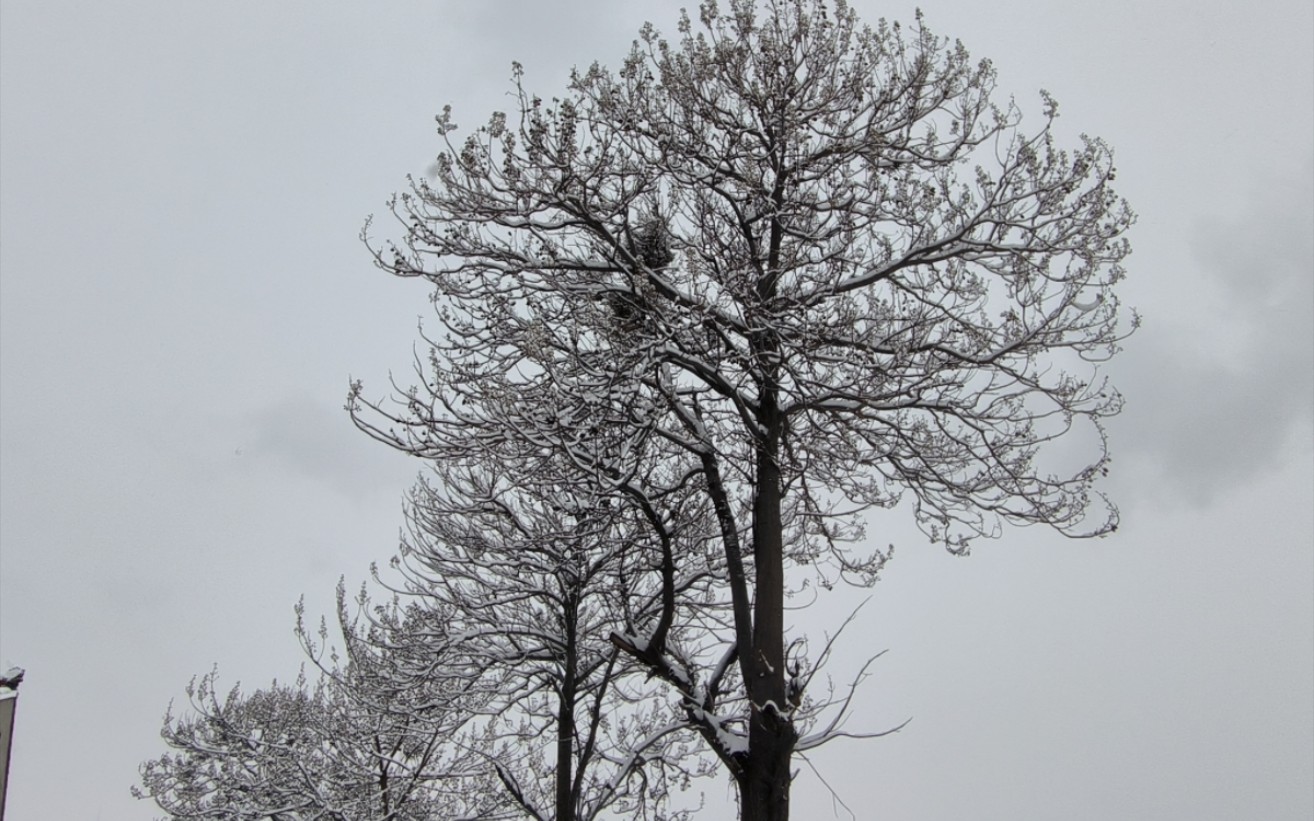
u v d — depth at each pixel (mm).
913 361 11250
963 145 11430
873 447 11672
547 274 11156
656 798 15672
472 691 15211
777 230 11383
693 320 10812
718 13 11625
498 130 10711
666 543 11062
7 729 11320
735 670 15961
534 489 14180
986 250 11031
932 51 11523
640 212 11695
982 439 11312
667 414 12250
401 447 10922
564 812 15148
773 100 11086
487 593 16391
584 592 15977
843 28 11672
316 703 22703
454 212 11195
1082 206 11070
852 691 10914
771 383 11148
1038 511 11344
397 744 19000
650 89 11273
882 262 11297
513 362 11344
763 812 10258
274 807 20625
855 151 11156
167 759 23297
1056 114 11117
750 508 13469
